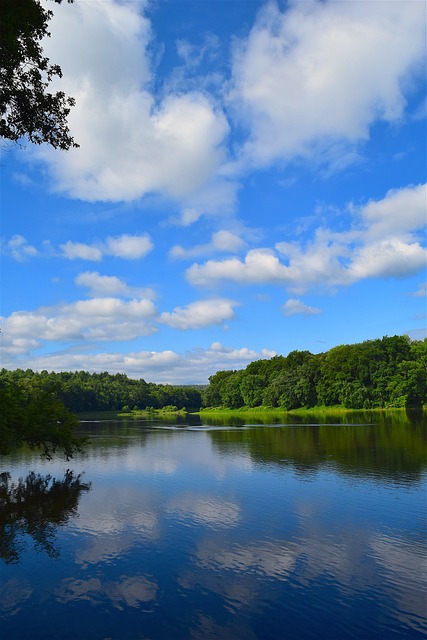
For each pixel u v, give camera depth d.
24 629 11.70
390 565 15.41
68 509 22.95
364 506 22.58
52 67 16.61
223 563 15.75
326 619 12.06
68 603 13.06
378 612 12.40
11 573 15.16
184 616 12.25
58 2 15.51
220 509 22.45
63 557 16.48
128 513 22.02
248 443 51.06
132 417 148.00
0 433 28.50
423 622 11.88
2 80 16.05
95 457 41.56
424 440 47.72
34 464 37.69
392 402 113.00
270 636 11.28
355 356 120.75
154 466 35.84
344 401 117.50
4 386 33.38
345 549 16.89
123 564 15.77
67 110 17.12
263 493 25.64
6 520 21.14
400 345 117.62
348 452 40.75
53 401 34.59
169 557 16.31
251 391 155.00
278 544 17.45
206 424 93.25
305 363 139.75
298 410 132.75
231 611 12.53
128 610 12.62
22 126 16.83
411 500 23.56
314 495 24.94
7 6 14.72
